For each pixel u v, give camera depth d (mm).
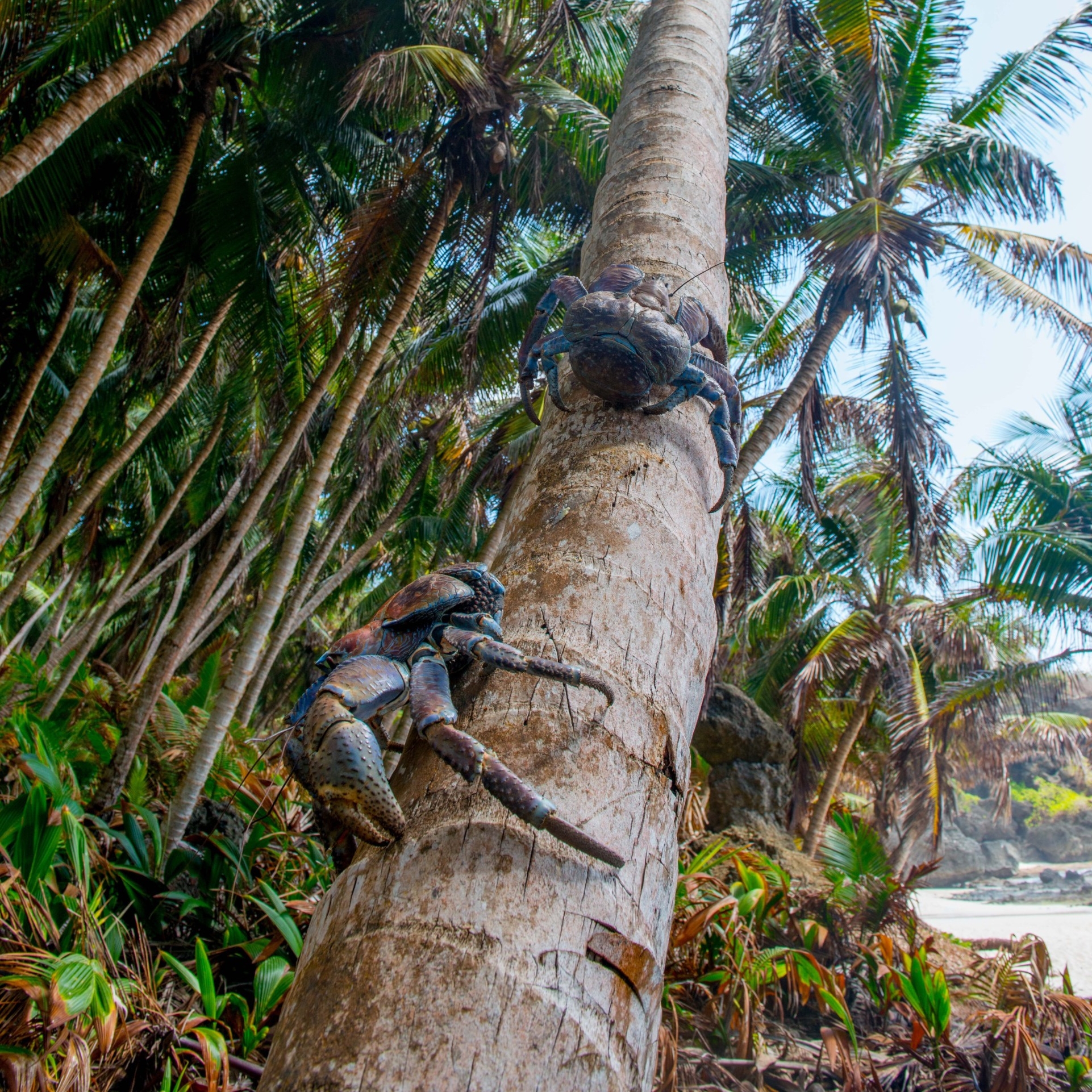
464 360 9812
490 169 9031
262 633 7793
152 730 8867
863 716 16438
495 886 1732
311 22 10156
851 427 13727
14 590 11766
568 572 2320
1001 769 19828
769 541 16719
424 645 2092
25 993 3404
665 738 2119
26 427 14602
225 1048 3896
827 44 9711
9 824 4664
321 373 9422
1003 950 8312
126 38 7953
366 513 18312
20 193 8820
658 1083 5066
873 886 8438
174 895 5691
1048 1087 6250
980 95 10789
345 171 12000
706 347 3240
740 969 6309
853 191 10719
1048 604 13516
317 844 7738
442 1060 1516
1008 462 14977
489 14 9172
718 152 3852
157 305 12625
